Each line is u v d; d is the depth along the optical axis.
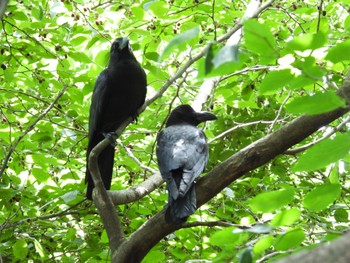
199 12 10.82
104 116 11.56
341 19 13.02
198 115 11.14
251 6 11.27
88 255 11.22
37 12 10.94
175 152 9.37
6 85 11.74
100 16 11.34
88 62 10.90
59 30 11.34
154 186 9.85
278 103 12.72
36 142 11.48
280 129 7.94
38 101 12.12
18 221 10.98
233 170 8.13
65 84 10.56
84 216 11.59
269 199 5.57
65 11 10.97
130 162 11.62
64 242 11.38
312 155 5.56
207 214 11.72
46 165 11.13
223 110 13.01
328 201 5.74
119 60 11.45
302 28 10.59
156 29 10.66
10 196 10.77
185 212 8.09
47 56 10.72
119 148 12.31
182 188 8.39
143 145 12.86
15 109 11.98
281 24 12.34
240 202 11.52
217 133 12.58
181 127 10.27
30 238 10.51
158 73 9.82
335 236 5.62
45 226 11.49
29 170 11.33
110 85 11.34
